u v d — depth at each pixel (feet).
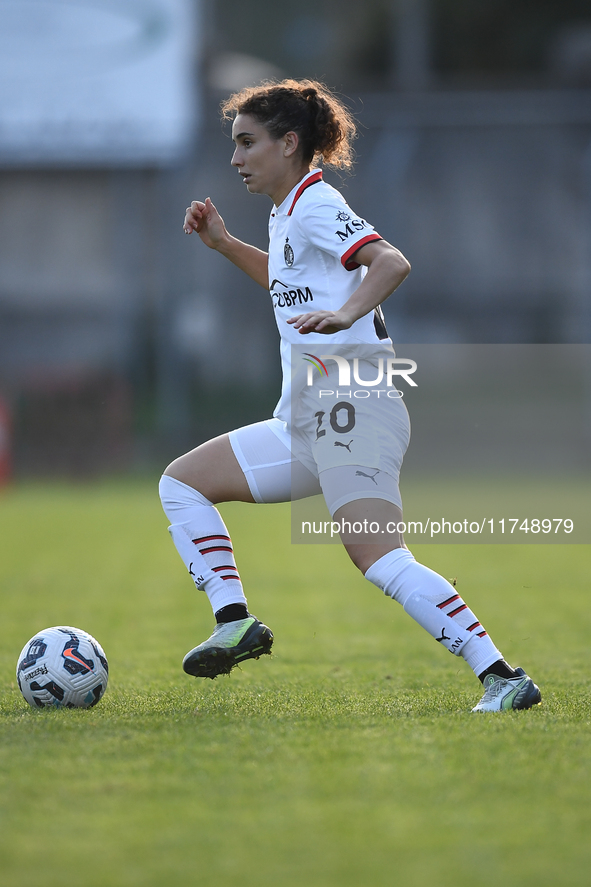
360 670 60.80
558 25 496.23
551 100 361.92
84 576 114.11
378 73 518.37
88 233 368.89
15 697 49.73
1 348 367.45
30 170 364.17
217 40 466.70
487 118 360.89
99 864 26.22
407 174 369.91
